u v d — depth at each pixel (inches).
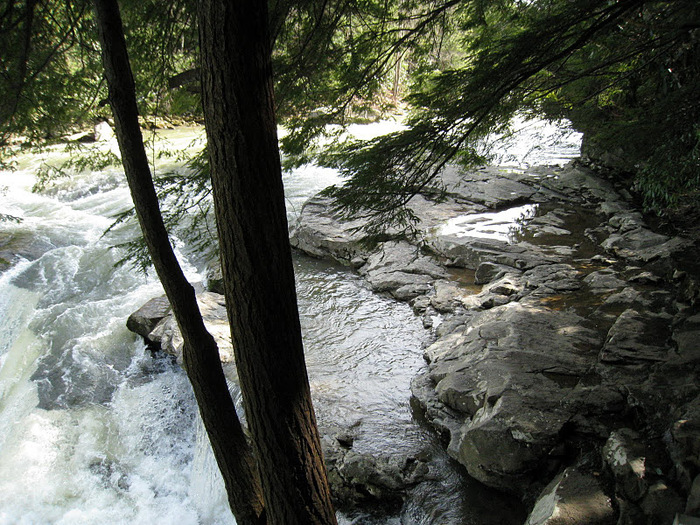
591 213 470.9
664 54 243.9
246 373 136.5
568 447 207.2
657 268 327.0
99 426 303.3
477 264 395.5
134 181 154.1
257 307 129.2
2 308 422.6
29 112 202.5
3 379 355.9
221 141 119.3
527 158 636.1
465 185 540.1
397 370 294.7
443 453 237.1
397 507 218.4
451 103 187.0
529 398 226.2
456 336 304.8
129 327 361.1
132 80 151.1
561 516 169.6
